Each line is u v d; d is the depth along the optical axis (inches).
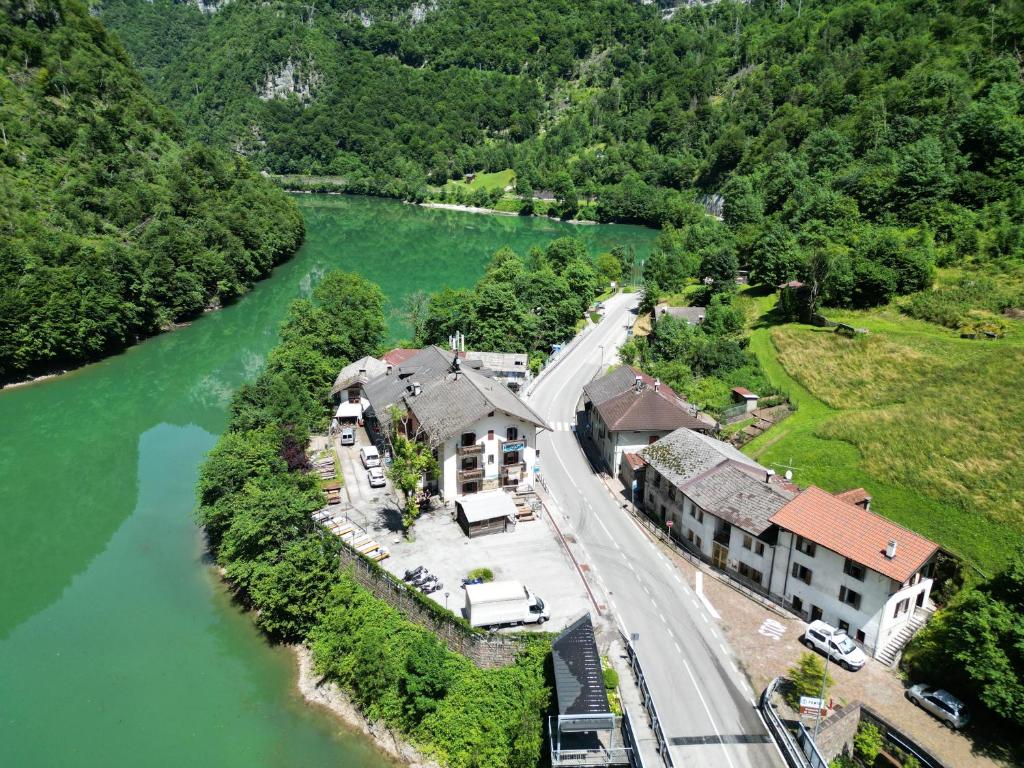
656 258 6476.4
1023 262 4114.2
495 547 2496.3
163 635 2316.7
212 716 1994.3
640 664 1957.4
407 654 2000.5
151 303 5511.8
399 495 2861.7
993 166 5123.0
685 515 2573.8
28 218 5388.8
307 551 2298.2
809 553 2128.4
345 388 3656.5
